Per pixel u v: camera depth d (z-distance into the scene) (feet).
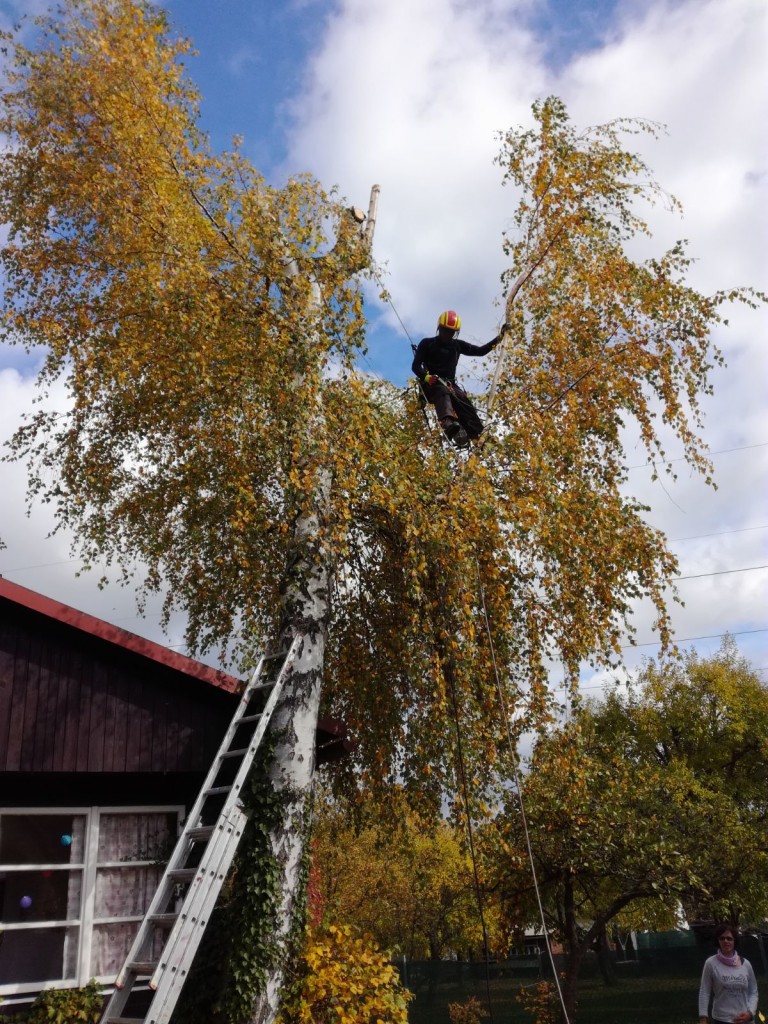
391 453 28.07
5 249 33.83
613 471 31.27
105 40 31.91
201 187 31.94
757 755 93.97
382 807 33.04
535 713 28.22
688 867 44.21
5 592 27.07
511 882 45.93
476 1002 53.06
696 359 30.45
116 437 36.47
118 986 21.94
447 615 28.22
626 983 53.11
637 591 29.48
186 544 36.91
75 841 27.99
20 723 27.02
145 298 29.89
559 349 30.83
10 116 33.65
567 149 31.68
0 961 26.27
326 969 26.21
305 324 29.14
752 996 27.89
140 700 29.14
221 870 23.75
